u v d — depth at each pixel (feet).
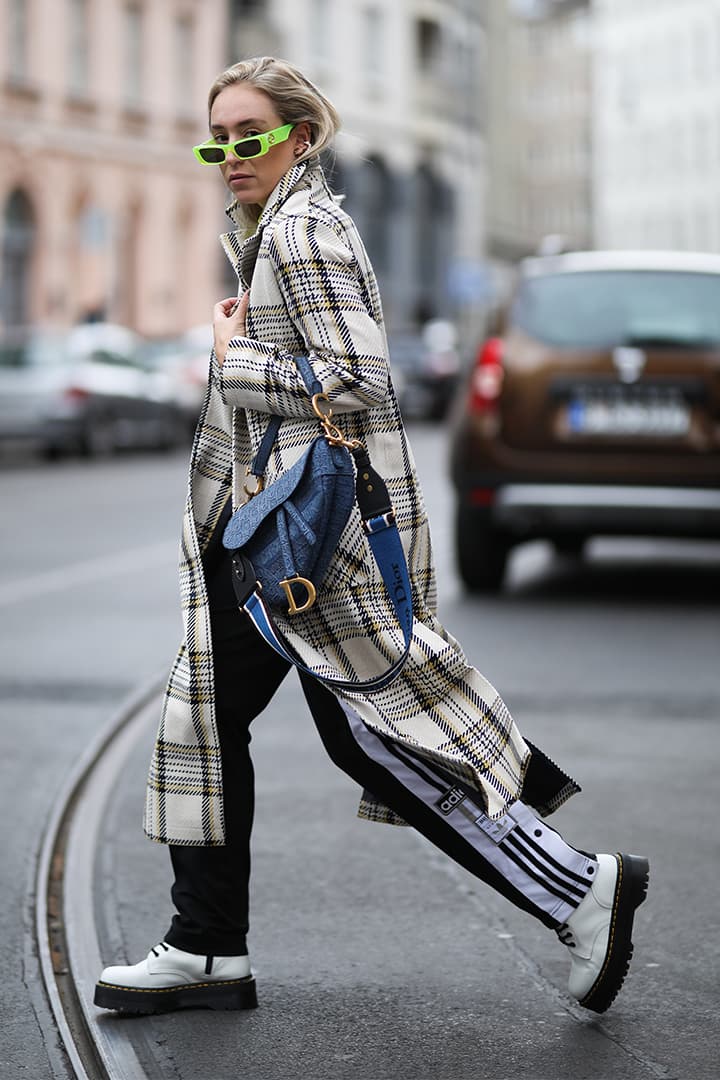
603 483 75.36
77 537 104.47
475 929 33.42
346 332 26.40
